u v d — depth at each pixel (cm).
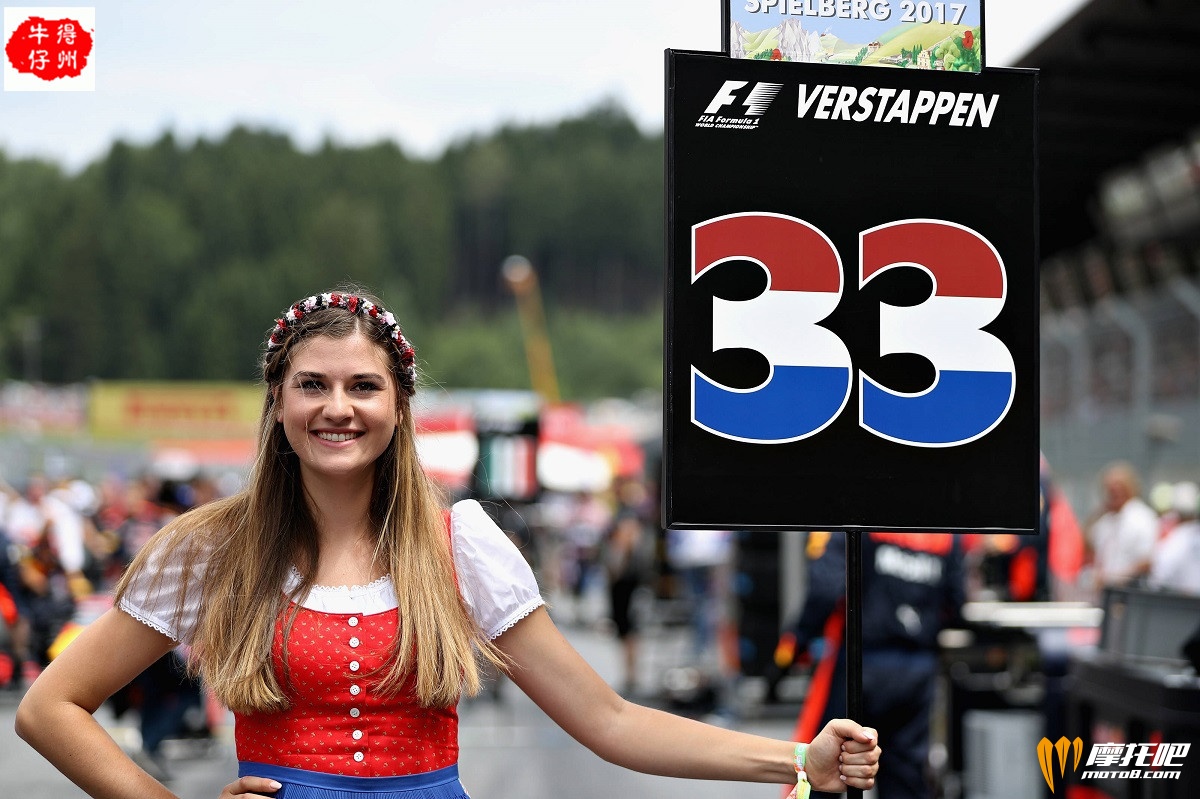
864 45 286
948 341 286
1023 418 288
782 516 278
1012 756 559
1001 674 594
